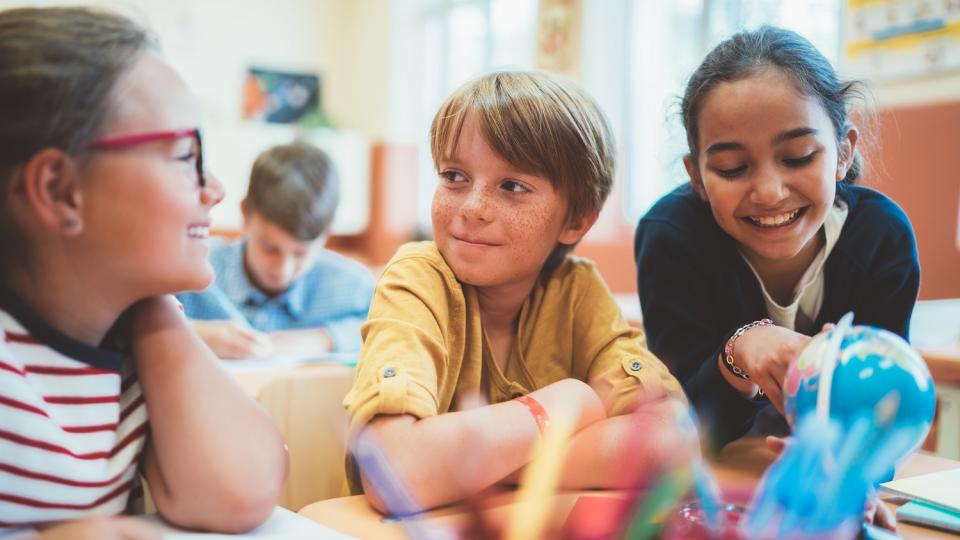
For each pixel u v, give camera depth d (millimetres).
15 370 612
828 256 1072
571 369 991
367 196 5820
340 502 700
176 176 608
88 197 579
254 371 1269
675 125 1157
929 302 2346
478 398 913
